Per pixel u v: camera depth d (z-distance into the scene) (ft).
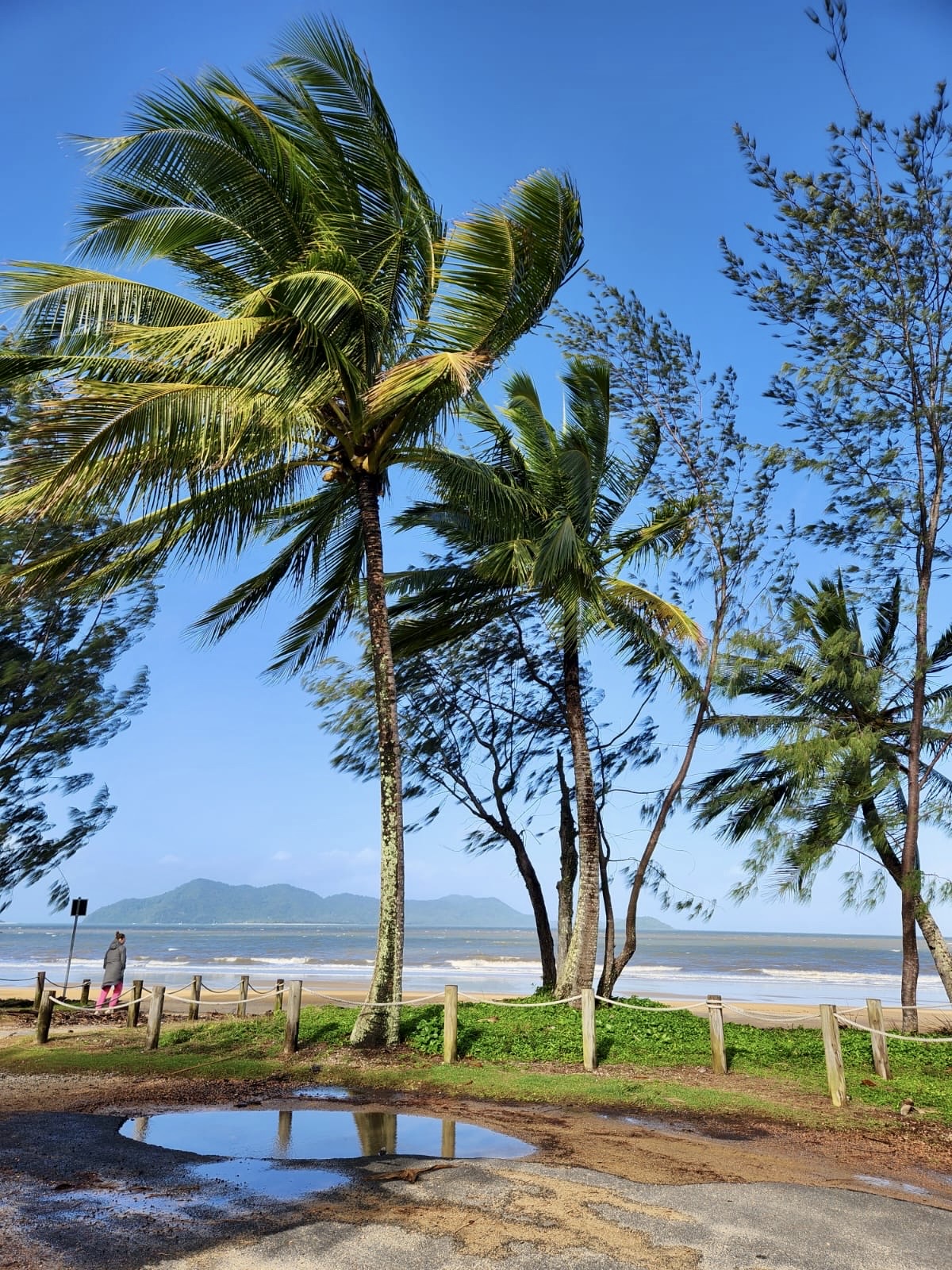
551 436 53.88
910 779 56.29
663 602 57.16
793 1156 26.43
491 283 40.78
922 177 54.03
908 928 55.67
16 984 130.93
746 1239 18.47
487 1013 50.72
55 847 68.64
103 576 45.11
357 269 40.42
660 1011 54.90
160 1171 22.61
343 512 50.65
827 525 60.85
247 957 244.42
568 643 55.93
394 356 43.96
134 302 35.73
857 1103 34.17
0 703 68.54
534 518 53.26
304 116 41.19
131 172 37.35
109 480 33.88
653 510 62.80
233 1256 16.63
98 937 450.71
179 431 34.30
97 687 72.54
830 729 60.29
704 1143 27.48
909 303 56.18
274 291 36.99
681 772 61.31
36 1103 32.07
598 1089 34.78
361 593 58.80
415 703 70.28
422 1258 16.67
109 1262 16.24
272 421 36.78
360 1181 21.68
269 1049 42.70
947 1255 18.10
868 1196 22.08
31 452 31.68
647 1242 18.02
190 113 37.24
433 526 58.85
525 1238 17.90
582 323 63.87
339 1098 32.94
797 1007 99.71
